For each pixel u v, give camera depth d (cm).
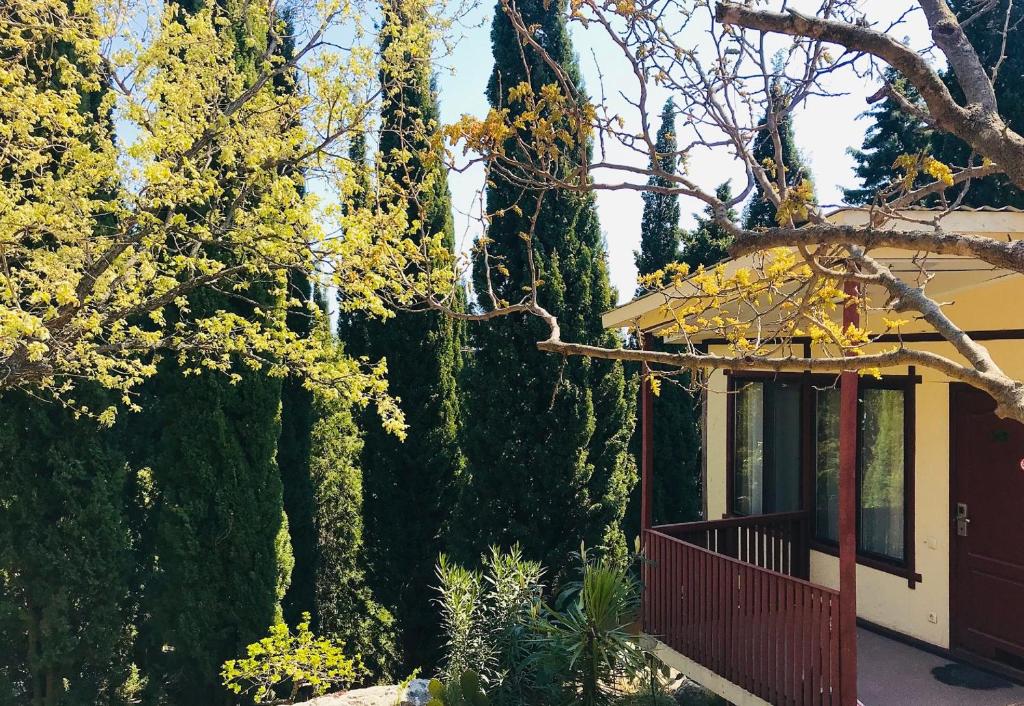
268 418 1008
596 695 668
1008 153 221
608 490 955
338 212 686
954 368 234
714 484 953
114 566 950
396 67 702
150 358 999
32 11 654
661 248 1742
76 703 934
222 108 741
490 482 955
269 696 874
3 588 938
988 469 599
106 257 677
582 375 935
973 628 607
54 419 924
